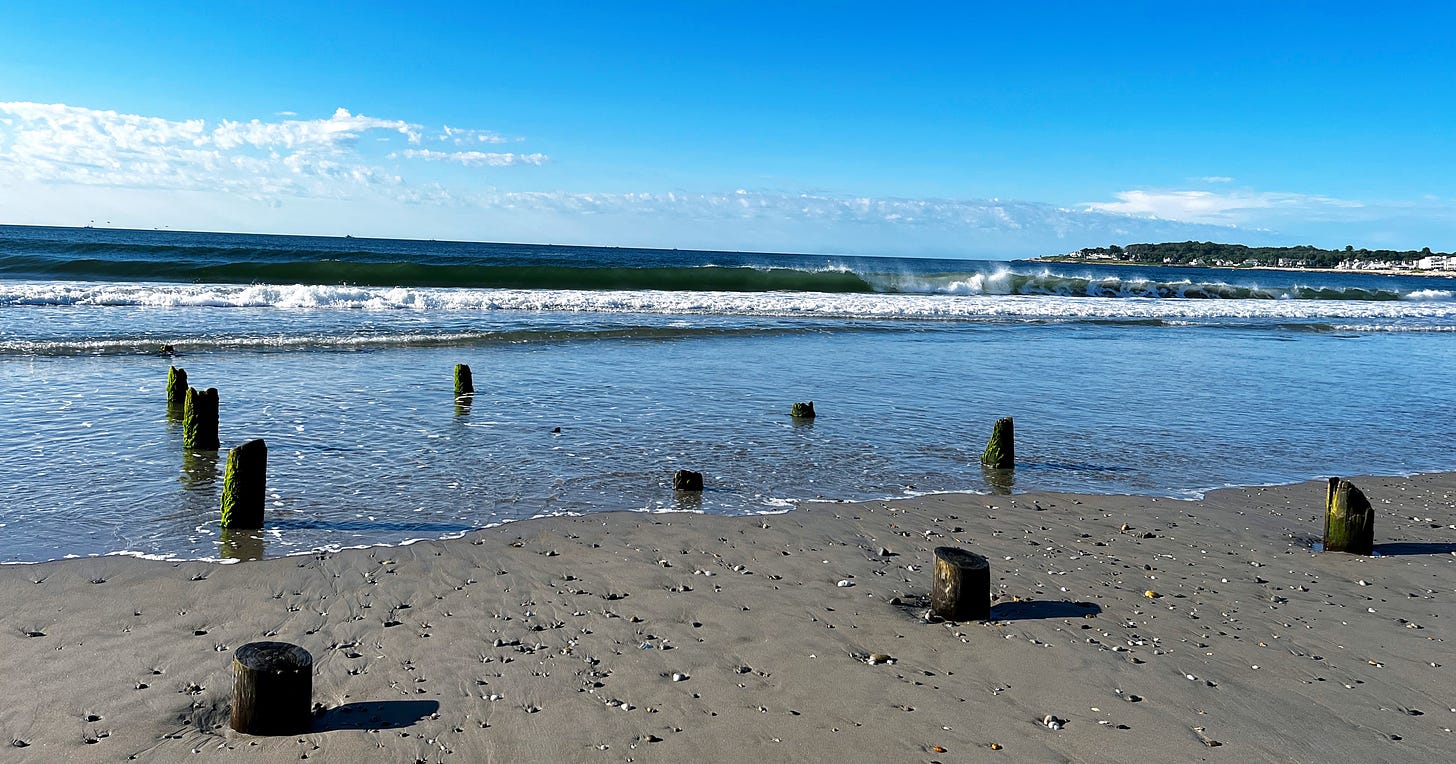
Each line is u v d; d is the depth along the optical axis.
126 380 15.74
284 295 27.77
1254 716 5.53
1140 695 5.75
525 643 6.25
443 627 6.46
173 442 11.75
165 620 6.46
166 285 30.86
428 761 4.80
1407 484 11.84
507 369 18.27
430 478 10.40
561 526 8.83
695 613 6.87
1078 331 30.12
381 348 20.70
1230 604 7.45
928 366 20.64
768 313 30.95
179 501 9.30
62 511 8.86
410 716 5.23
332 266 38.78
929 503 10.14
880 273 45.88
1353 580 8.17
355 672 5.75
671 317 28.84
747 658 6.13
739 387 17.17
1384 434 15.12
